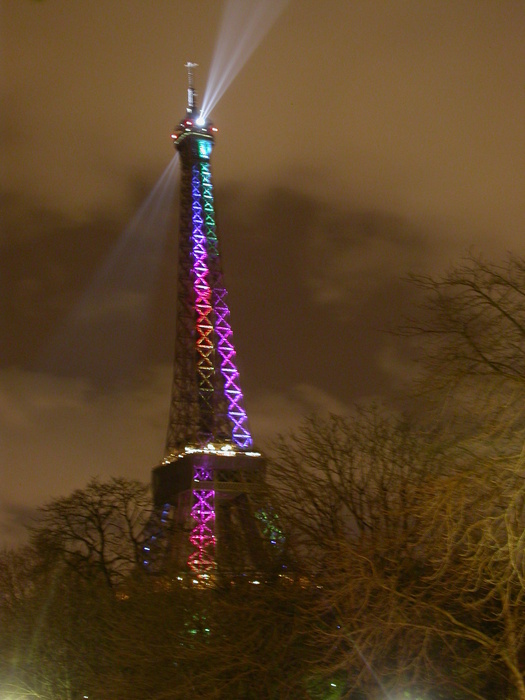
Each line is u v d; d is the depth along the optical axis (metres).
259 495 35.84
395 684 27.00
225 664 31.53
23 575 62.78
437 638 28.67
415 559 29.66
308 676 30.31
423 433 28.84
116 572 57.38
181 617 34.78
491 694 28.33
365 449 35.81
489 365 24.52
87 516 60.19
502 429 23.31
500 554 23.52
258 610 31.66
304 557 33.75
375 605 27.50
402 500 30.22
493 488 23.17
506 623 25.09
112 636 37.22
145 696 33.81
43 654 49.94
